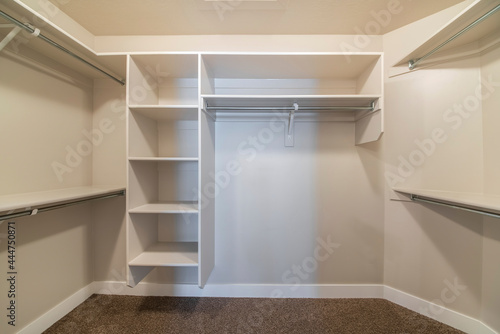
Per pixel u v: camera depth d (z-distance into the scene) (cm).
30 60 118
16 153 113
